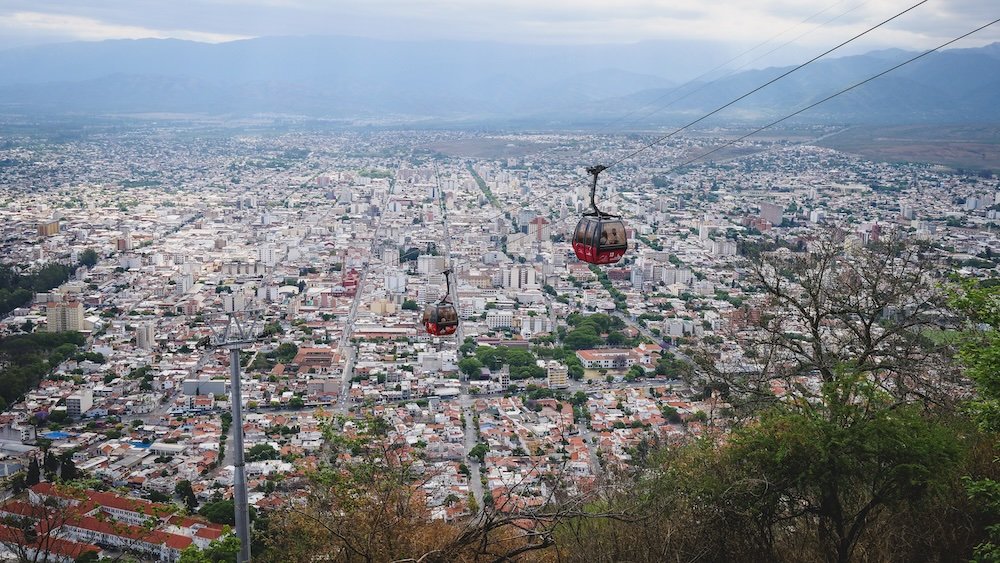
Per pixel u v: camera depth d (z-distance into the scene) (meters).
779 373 46.62
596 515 32.53
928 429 34.69
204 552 36.06
